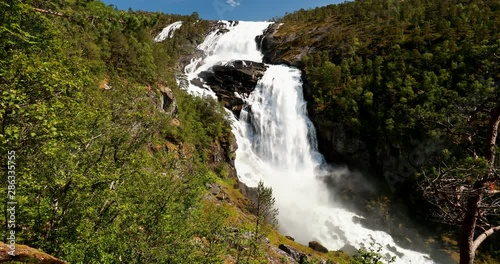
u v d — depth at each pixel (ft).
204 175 64.59
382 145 194.29
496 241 133.18
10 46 45.32
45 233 43.19
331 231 155.22
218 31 372.79
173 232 51.88
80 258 39.60
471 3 290.15
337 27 341.41
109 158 50.75
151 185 52.01
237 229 74.38
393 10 348.79
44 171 39.09
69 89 44.16
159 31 392.68
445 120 29.07
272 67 264.31
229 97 229.25
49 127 33.06
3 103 28.35
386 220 170.81
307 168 209.77
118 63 159.43
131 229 47.06
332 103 216.33
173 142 152.66
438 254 145.18
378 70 217.36
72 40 119.55
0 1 37.42
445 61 197.77
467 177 24.02
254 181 189.47
